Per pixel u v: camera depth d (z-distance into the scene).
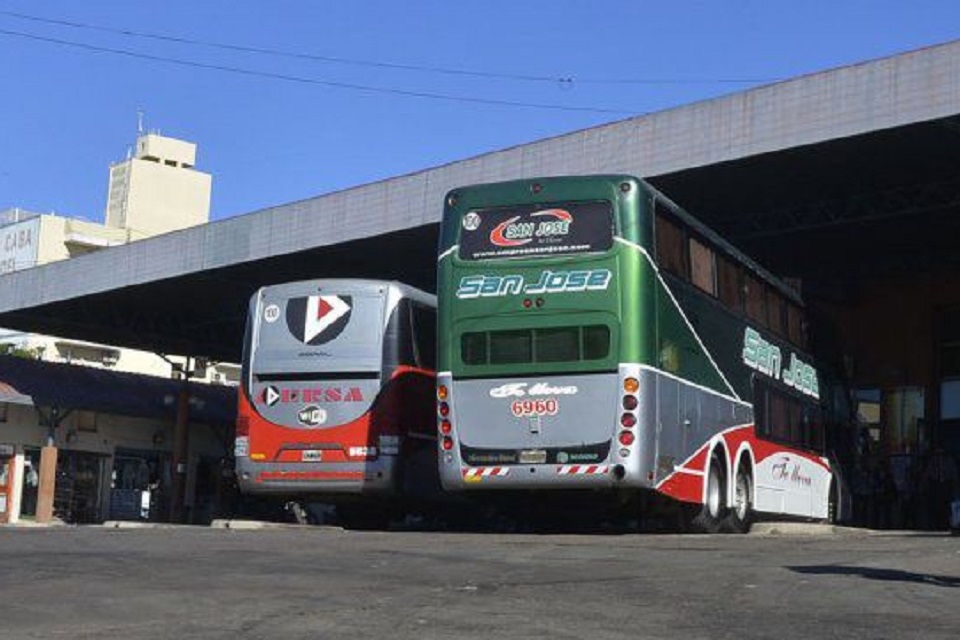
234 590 8.63
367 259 29.41
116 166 99.19
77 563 10.40
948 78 18.30
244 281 31.17
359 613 7.54
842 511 24.50
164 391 39.69
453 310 15.49
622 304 14.68
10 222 77.69
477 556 11.73
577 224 15.08
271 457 18.58
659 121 22.00
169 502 38.81
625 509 15.98
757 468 18.55
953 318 31.41
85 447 36.94
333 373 18.53
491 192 15.64
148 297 33.81
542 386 14.92
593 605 8.02
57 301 33.25
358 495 18.39
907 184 23.03
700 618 7.48
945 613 7.79
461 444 15.23
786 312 21.25
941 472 30.11
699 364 16.33
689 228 16.50
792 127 20.08
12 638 6.57
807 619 7.47
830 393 24.22
